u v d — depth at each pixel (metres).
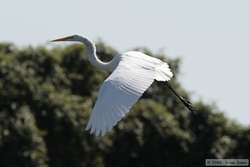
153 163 29.39
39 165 26.17
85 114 27.62
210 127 30.59
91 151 27.73
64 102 27.52
